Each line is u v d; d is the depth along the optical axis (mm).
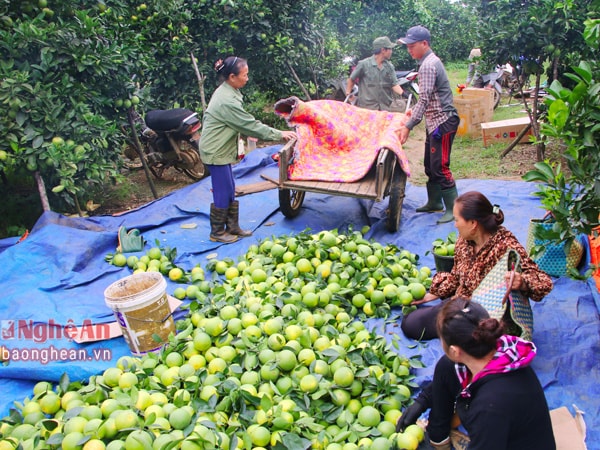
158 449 2703
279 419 2938
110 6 7496
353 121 6461
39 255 5195
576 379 3521
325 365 3365
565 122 2990
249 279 4566
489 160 8594
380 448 2781
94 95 6559
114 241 5754
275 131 5707
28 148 5770
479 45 7945
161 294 3971
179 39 8688
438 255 4723
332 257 4727
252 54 9773
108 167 6543
